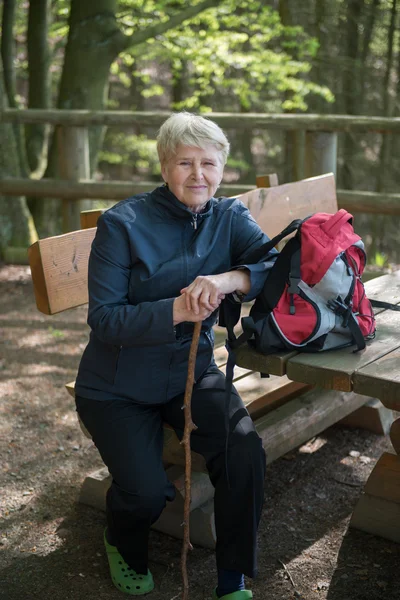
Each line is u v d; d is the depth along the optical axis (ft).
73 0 23.73
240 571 7.04
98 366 7.47
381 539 8.66
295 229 7.37
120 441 7.22
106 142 45.83
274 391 9.12
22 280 20.29
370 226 40.40
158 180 56.39
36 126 26.40
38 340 15.67
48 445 11.03
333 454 10.78
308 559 8.32
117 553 7.93
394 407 6.65
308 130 18.25
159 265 7.32
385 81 39.22
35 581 8.00
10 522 9.09
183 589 7.00
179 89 47.09
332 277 7.11
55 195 20.58
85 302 9.19
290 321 7.16
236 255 7.85
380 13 38.19
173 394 7.53
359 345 7.30
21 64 42.32
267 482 10.05
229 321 7.55
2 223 22.09
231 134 49.88
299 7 34.86
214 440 7.25
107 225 7.24
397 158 39.70
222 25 31.68
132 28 27.63
